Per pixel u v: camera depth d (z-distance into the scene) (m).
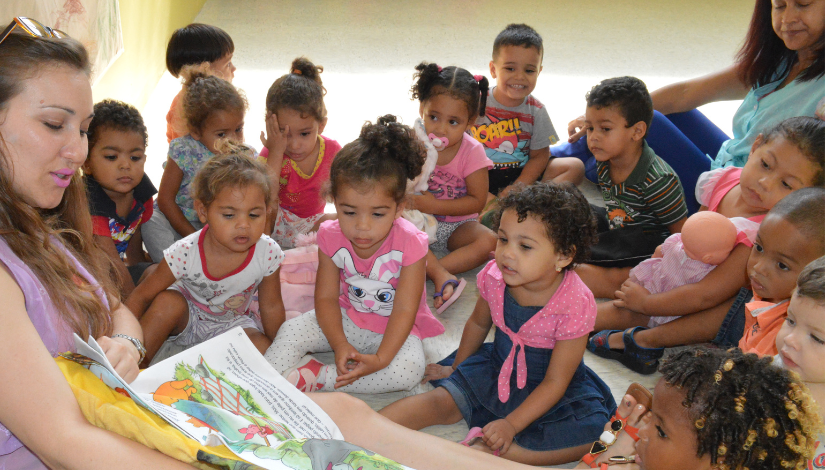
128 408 0.88
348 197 1.52
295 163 2.23
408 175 1.58
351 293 1.73
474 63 4.05
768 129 1.78
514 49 2.42
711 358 1.07
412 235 1.64
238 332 1.27
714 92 2.47
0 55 0.89
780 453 0.98
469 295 2.12
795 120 1.66
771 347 1.39
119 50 2.95
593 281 2.02
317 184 2.26
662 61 4.10
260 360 1.25
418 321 1.79
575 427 1.46
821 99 1.92
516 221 1.40
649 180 2.10
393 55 4.16
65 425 0.84
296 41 4.30
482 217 2.39
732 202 1.92
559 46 4.34
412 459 1.21
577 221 1.40
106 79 2.79
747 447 0.98
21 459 0.97
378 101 3.52
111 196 1.88
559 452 1.45
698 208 2.37
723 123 3.30
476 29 4.62
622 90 2.02
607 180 2.24
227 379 1.17
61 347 1.00
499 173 2.62
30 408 0.84
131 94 3.13
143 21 3.31
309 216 2.32
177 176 2.11
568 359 1.48
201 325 1.76
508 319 1.56
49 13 2.21
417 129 2.17
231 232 1.54
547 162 2.68
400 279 1.66
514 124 2.57
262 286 1.74
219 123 2.07
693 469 1.05
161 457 0.85
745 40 2.23
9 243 0.95
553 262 1.42
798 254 1.35
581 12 4.95
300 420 1.15
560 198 1.40
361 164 1.50
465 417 1.55
